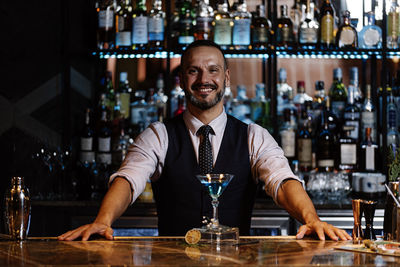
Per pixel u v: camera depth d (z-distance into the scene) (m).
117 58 3.82
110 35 3.60
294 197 2.11
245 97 3.66
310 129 3.54
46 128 3.50
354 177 3.40
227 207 2.46
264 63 3.77
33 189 3.44
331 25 3.49
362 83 3.78
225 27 3.47
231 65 3.78
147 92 3.78
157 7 3.58
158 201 2.54
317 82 3.65
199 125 2.50
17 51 3.47
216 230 1.74
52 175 3.48
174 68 3.76
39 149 3.47
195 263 1.42
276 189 2.23
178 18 3.58
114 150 3.56
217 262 1.44
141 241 1.80
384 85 3.40
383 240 1.80
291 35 3.53
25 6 3.49
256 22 3.52
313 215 1.98
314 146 3.55
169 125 2.56
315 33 3.49
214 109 2.49
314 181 3.35
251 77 3.77
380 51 3.46
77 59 3.65
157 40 3.53
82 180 3.39
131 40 3.57
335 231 1.87
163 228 2.51
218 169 2.48
